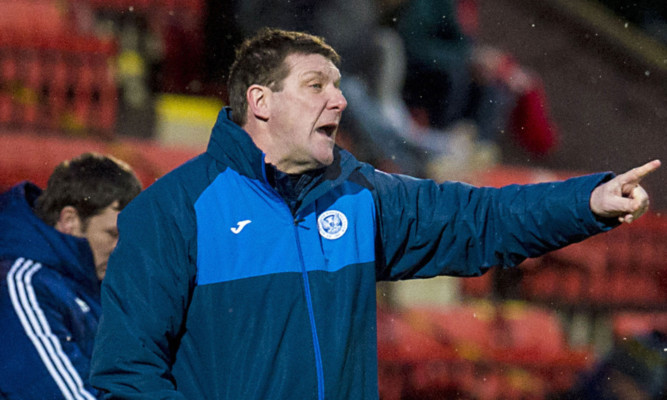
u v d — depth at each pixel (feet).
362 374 29.53
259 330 28.14
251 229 28.78
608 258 102.27
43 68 99.50
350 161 31.09
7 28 100.73
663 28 162.71
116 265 28.17
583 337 100.07
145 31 114.93
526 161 120.98
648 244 103.45
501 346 86.58
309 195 29.81
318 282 29.12
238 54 31.19
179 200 28.55
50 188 38.83
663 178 134.00
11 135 91.45
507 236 31.40
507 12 162.40
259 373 27.81
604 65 157.17
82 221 38.68
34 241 37.09
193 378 28.14
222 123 29.48
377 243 31.63
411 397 83.51
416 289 92.38
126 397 26.73
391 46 86.69
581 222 30.04
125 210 28.96
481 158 101.24
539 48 157.79
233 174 29.27
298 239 29.19
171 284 27.86
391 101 86.99
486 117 102.73
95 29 114.32
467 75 98.37
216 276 28.27
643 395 66.64
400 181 32.22
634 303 102.12
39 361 35.14
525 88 120.67
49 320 35.88
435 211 31.63
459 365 84.48
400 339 84.43
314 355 28.40
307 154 29.89
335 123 30.22
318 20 82.94
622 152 139.33
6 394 34.88
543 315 92.22
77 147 89.76
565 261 100.17
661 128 145.48
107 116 100.53
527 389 84.94
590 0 163.84
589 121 145.28
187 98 113.19
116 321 27.45
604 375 67.97
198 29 113.50
